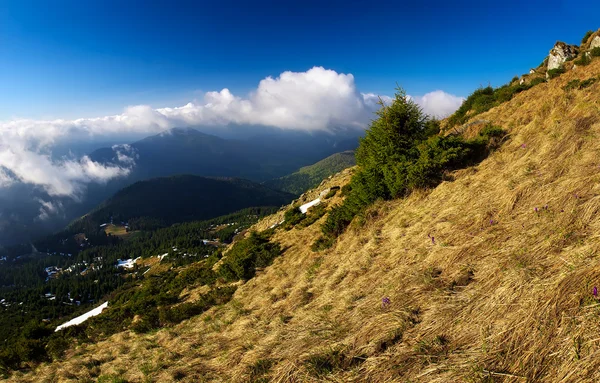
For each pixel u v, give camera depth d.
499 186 6.72
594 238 3.59
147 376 6.18
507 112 13.27
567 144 6.66
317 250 10.81
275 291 8.80
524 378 2.54
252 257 13.77
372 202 10.70
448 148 9.87
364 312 4.69
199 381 5.02
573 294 2.87
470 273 4.38
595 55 14.53
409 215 8.27
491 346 2.96
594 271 2.95
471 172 8.81
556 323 2.75
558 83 13.62
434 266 5.04
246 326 6.96
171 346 7.71
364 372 3.42
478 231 5.32
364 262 6.91
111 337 11.38
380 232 8.49
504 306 3.28
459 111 19.59
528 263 3.74
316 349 4.15
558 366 2.49
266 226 27.75
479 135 10.95
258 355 4.77
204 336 7.59
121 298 30.64
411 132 12.86
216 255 24.20
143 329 10.59
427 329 3.62
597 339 2.43
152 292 19.11
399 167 9.96
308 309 6.18
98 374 7.74
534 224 4.62
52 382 8.21
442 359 3.11
